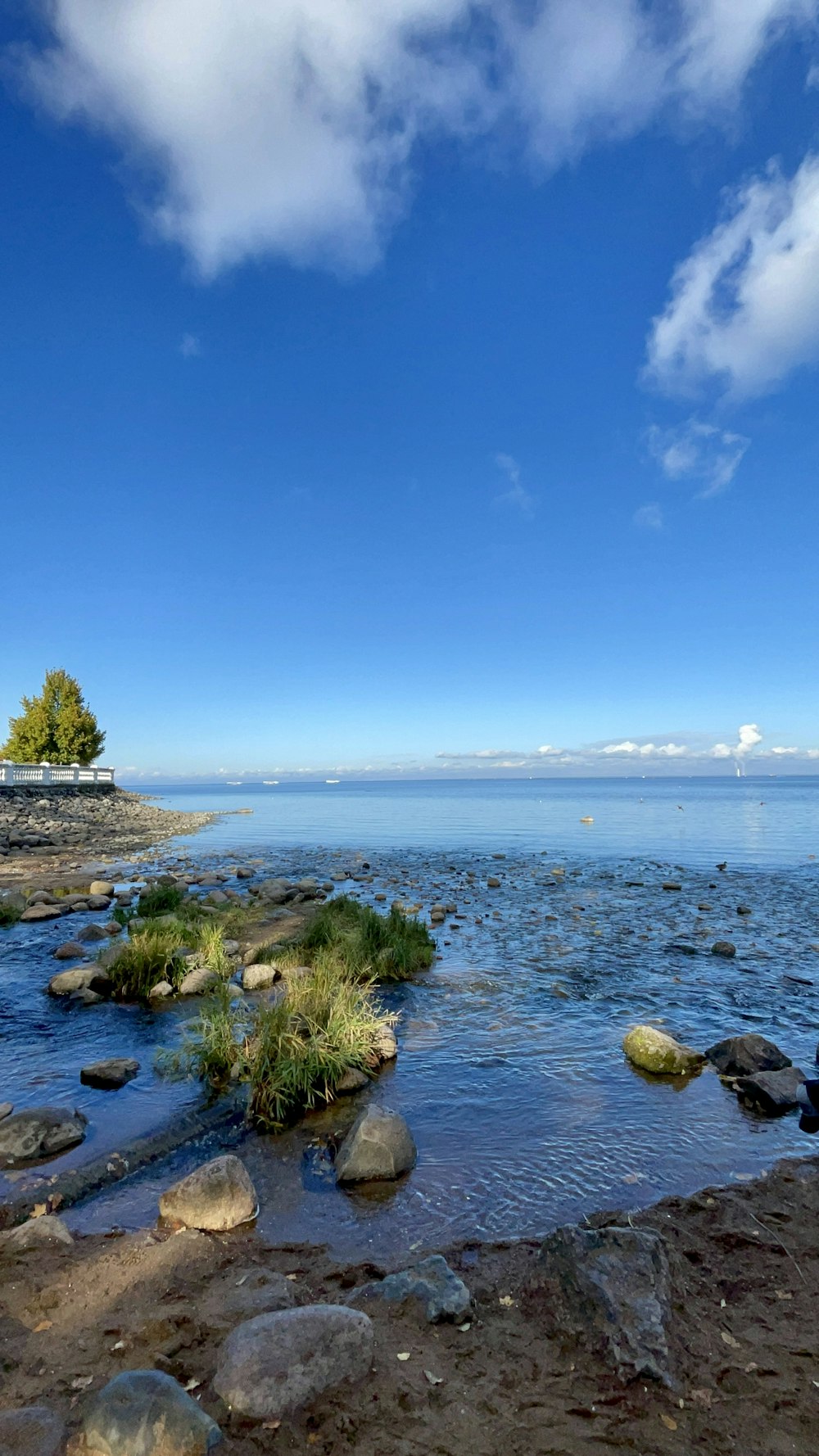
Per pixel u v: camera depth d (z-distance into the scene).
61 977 10.60
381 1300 4.03
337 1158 5.82
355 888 20.52
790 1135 6.31
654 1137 6.25
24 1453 2.96
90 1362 3.56
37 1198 5.25
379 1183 5.52
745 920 15.66
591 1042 8.55
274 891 18.88
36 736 64.06
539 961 12.21
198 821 59.06
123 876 22.80
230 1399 3.22
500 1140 6.22
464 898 18.70
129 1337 3.75
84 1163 5.79
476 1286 4.21
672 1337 3.65
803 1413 3.24
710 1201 5.20
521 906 17.47
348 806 86.38
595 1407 3.27
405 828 46.53
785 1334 3.79
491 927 15.00
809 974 11.39
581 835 38.88
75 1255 4.57
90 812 49.81
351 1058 7.45
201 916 14.81
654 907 17.25
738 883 21.05
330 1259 4.59
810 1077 7.50
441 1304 3.92
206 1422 3.04
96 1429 3.01
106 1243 4.74
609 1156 5.93
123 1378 3.21
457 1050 8.32
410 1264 4.51
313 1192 5.42
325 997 8.36
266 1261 4.55
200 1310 3.98
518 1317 3.91
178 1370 3.49
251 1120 6.61
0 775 45.28
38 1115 6.20
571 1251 4.13
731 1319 3.91
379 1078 7.53
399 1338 3.71
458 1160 5.89
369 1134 5.74
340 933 12.43
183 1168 5.87
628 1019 9.38
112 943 12.40
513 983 10.93
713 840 35.25
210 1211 4.95
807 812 60.69
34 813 43.53
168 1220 5.00
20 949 12.98
